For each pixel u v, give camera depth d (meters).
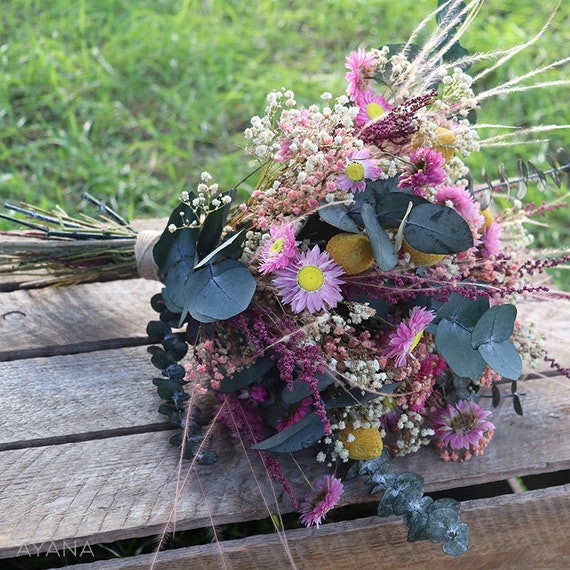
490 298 1.03
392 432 1.03
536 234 1.65
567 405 1.07
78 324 1.12
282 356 0.95
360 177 0.95
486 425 1.01
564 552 1.03
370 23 2.17
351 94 1.03
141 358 1.09
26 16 2.00
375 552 0.99
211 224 0.98
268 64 2.02
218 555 0.96
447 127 1.03
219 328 0.99
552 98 1.95
